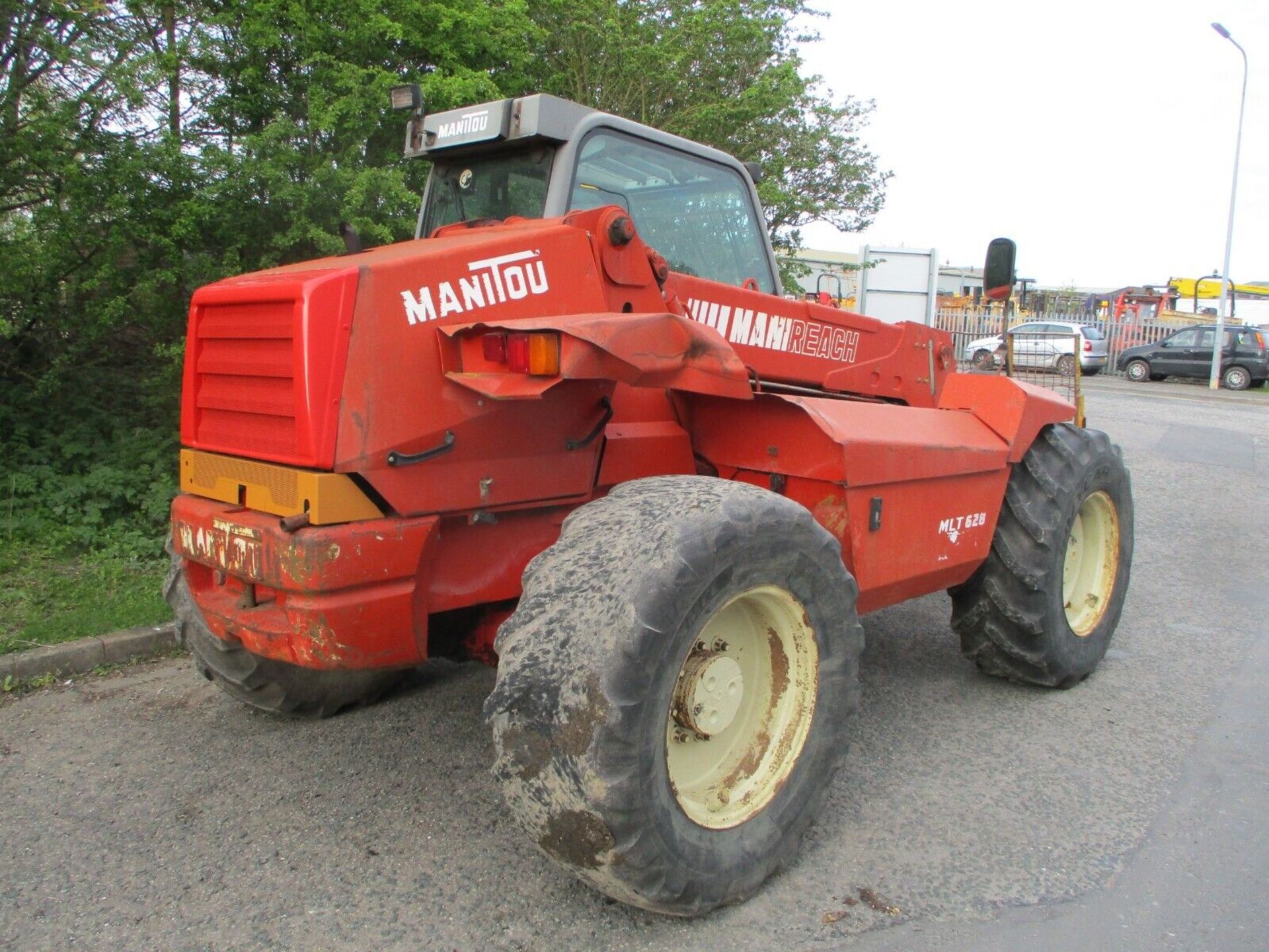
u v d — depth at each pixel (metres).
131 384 7.43
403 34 7.19
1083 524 4.71
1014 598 4.22
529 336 2.65
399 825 3.23
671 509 2.69
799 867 3.04
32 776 3.57
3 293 6.11
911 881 2.98
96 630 4.82
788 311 4.11
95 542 5.98
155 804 3.36
